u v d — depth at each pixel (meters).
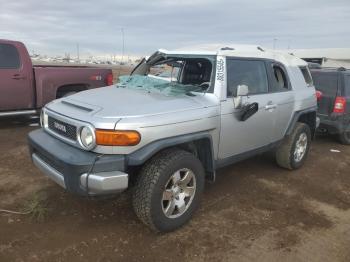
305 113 6.03
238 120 4.50
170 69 5.10
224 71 4.39
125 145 3.39
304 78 6.14
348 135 8.15
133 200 3.65
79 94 4.39
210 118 4.06
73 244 3.54
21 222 3.90
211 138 4.12
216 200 4.72
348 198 5.06
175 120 3.69
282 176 5.77
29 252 3.38
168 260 3.38
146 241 3.66
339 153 7.46
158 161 3.62
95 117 3.47
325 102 7.89
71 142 3.64
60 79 8.50
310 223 4.23
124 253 3.45
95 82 9.16
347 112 7.88
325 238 3.90
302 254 3.57
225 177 5.58
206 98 4.22
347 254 3.62
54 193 4.63
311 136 6.44
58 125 3.85
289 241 3.80
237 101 4.38
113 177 3.34
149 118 3.52
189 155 3.81
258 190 5.14
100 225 3.92
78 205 4.33
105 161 3.37
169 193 3.71
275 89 5.28
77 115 3.63
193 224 4.05
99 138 3.38
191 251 3.54
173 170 3.64
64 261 3.29
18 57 7.91
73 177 3.38
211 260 3.41
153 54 5.34
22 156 6.11
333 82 7.84
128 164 3.45
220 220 4.18
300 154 6.06
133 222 4.01
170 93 4.20
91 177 3.31
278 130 5.42
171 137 3.67
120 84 4.93
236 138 4.56
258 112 4.84
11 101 7.93
